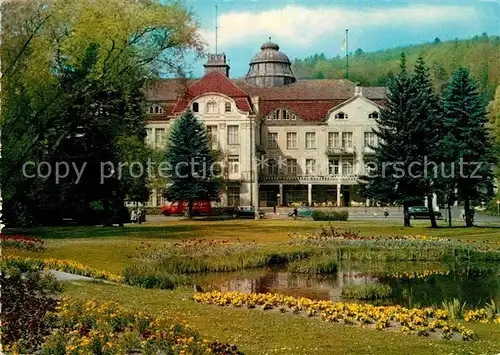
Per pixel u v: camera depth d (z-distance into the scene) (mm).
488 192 52344
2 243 28828
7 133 36781
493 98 73688
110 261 28094
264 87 89375
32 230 39719
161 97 81000
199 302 18797
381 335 14734
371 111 84625
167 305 17531
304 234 41312
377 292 23359
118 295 18484
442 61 78875
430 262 33125
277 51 94812
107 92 43188
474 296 23547
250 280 27359
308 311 17297
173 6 42062
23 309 14742
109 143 45281
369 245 36031
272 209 79250
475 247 34844
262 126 85812
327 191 86188
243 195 79875
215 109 80062
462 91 51500
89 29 37688
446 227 48906
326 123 85125
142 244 33344
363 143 84625
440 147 50688
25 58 36312
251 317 16453
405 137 49938
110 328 13469
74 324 13891
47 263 23062
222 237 39500
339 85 89000
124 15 39094
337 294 23984
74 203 46219
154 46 42062
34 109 37625
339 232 42844
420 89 52500
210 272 29422
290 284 26406
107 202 47656
